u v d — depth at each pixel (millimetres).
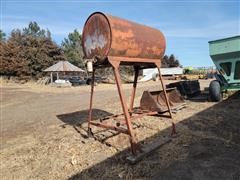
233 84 10812
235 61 10531
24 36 47594
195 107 9602
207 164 4574
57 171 4934
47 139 7000
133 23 5945
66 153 5750
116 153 5398
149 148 5316
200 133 6316
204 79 37500
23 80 43500
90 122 6516
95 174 4598
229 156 4859
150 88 22641
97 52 5543
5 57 42938
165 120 7711
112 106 11672
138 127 7086
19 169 5270
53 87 29031
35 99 18250
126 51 5547
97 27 5527
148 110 7805
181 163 4699
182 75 42438
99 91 22203
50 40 46906
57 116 10711
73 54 53719
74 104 14250
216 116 7902
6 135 8188
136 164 4824
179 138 6051
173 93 9484
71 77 38594
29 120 10430
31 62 43844
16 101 17609
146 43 5992
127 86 26984
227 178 4051
